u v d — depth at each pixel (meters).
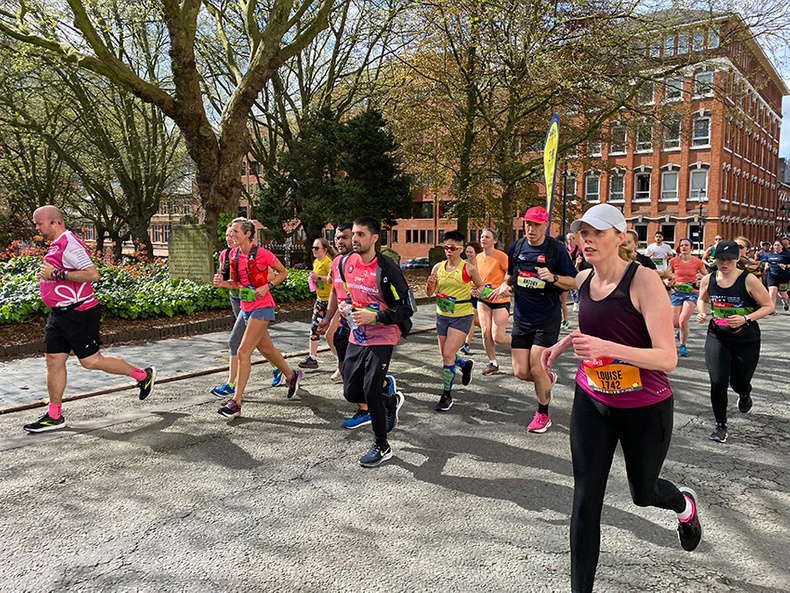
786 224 59.06
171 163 30.73
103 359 5.21
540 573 2.89
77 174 28.41
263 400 5.99
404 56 21.19
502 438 4.93
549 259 4.93
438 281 5.74
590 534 2.53
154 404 5.79
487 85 19.67
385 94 23.50
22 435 4.85
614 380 2.54
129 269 13.55
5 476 4.04
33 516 3.47
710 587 2.78
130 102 25.66
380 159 21.69
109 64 11.96
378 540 3.21
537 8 15.26
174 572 2.88
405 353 8.69
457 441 4.85
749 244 7.05
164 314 10.47
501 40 16.03
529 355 5.11
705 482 4.07
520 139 22.94
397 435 5.00
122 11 16.27
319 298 7.42
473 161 23.52
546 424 5.12
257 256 5.31
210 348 8.56
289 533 3.28
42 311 9.05
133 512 3.53
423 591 2.72
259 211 22.56
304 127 22.44
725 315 4.90
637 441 2.57
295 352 8.43
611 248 2.54
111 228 33.78
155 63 24.50
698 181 37.62
